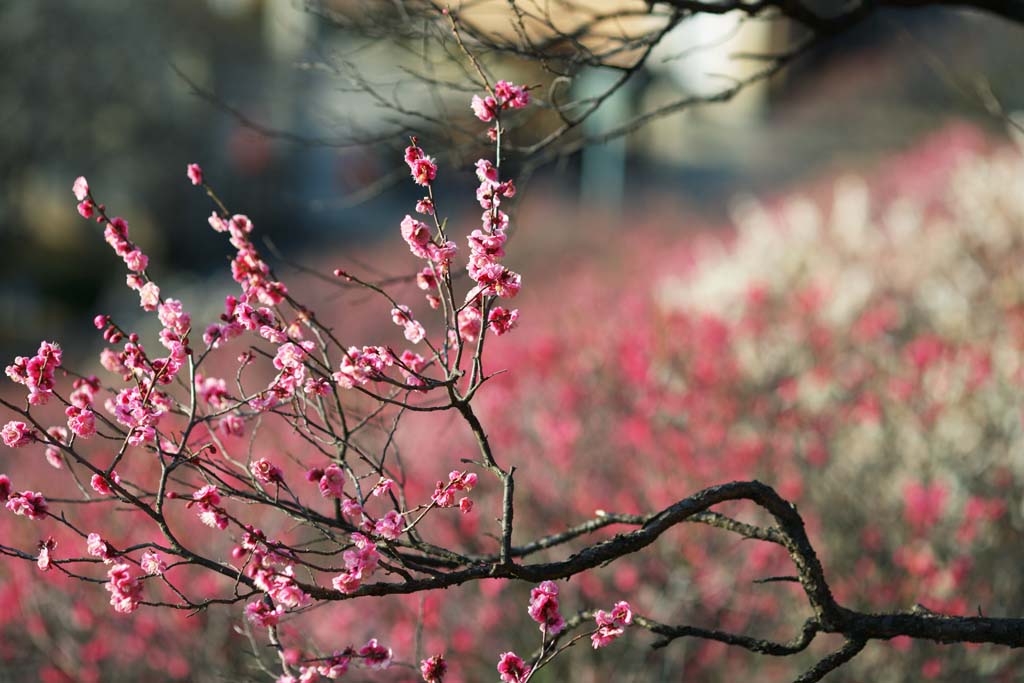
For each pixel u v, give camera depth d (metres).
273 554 2.87
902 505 6.76
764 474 7.05
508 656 2.86
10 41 26.20
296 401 3.21
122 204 27.69
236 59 26.78
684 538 6.43
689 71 23.94
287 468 6.82
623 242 19.03
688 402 7.60
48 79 26.67
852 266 11.04
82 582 6.13
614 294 14.05
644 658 6.25
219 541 6.34
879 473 7.12
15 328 22.72
